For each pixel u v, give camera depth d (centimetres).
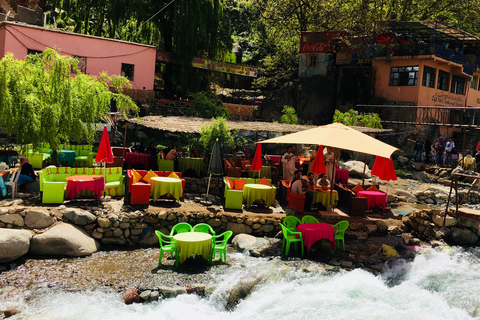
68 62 1321
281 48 3747
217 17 3288
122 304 789
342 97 3180
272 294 866
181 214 1188
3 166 1354
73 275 902
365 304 834
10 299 784
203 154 2006
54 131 1272
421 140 2502
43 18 2945
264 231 1241
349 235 1234
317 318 769
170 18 3178
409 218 1358
